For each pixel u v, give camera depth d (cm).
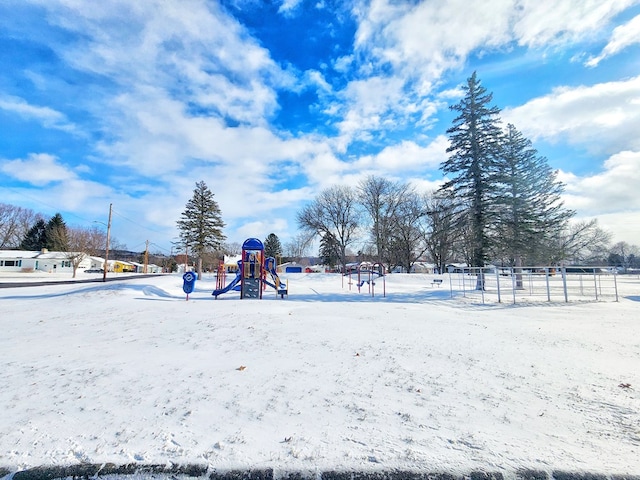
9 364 527
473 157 2234
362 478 247
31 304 1393
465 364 540
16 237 7438
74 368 505
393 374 486
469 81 2283
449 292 2155
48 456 268
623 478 244
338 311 1208
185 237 4425
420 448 282
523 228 2211
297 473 250
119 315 1080
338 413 353
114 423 325
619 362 554
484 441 295
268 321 959
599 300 1648
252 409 361
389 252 5100
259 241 1867
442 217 2489
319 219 4906
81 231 6825
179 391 411
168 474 252
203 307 1288
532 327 905
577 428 321
